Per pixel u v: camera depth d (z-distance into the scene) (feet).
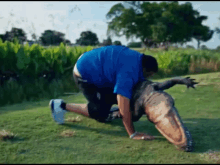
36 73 24.67
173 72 41.86
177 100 19.12
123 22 138.51
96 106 12.03
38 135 10.95
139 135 10.80
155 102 10.23
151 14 138.62
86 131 11.78
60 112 12.55
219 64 44.62
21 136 10.74
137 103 10.69
